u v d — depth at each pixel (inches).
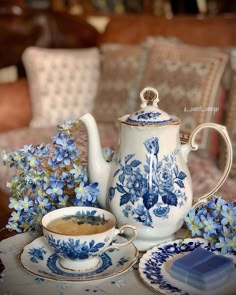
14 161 33.4
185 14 111.7
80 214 31.1
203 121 65.3
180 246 32.0
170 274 28.6
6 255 31.6
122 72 82.9
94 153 32.7
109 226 29.3
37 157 32.6
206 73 70.4
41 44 105.9
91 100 89.4
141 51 82.3
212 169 61.6
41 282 28.3
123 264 29.4
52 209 33.3
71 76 88.6
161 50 77.9
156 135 30.5
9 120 85.9
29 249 31.1
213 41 79.5
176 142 31.8
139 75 80.6
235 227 30.7
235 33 78.9
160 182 30.7
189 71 71.9
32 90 88.2
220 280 27.5
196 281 27.2
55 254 30.7
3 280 28.5
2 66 107.3
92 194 32.2
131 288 27.7
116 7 116.8
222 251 30.7
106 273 28.5
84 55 90.2
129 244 31.5
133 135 30.8
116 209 31.7
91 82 89.6
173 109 70.9
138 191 30.8
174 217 31.3
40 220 32.4
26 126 88.4
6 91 87.3
